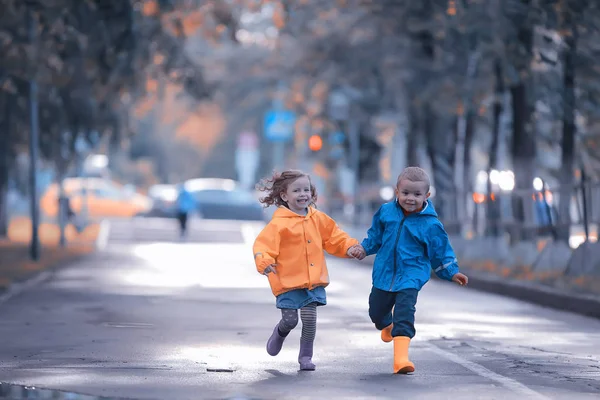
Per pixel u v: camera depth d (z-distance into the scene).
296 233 22.67
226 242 106.88
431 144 71.81
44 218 134.88
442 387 20.80
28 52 52.75
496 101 58.75
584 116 51.38
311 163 116.56
